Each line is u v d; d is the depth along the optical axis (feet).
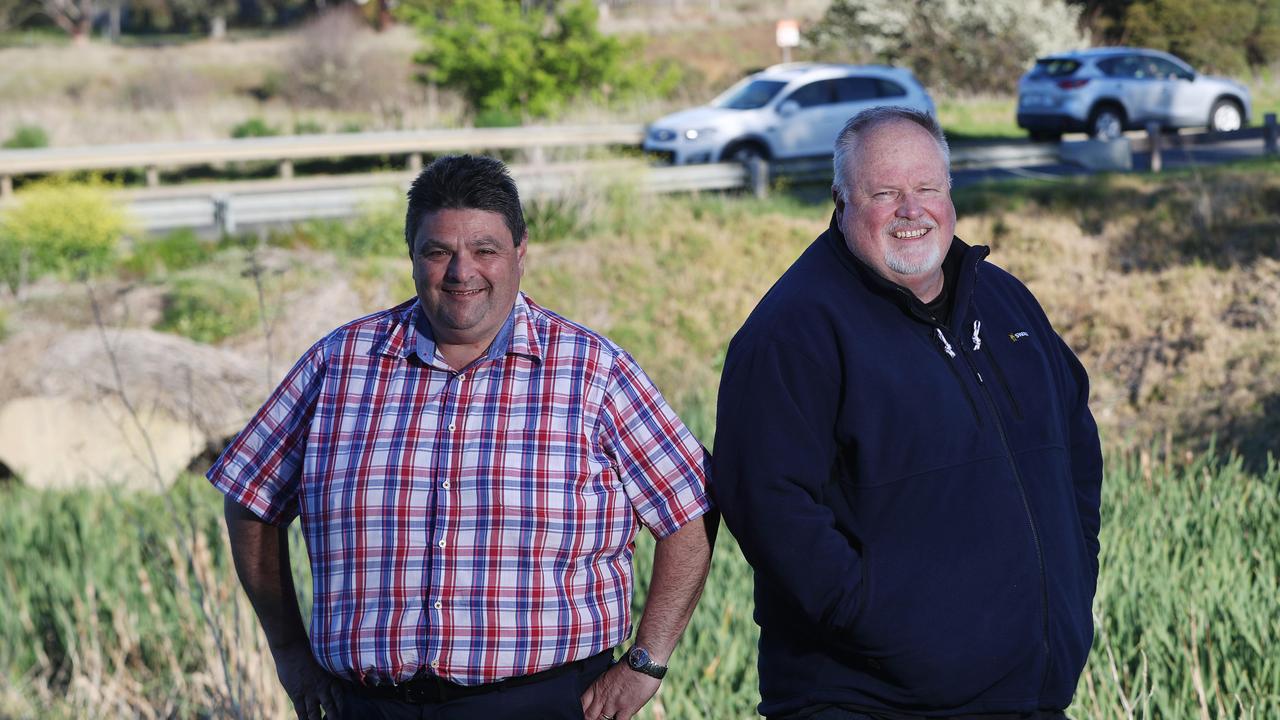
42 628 18.94
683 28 109.19
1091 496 9.70
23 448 26.07
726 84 91.97
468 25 71.87
